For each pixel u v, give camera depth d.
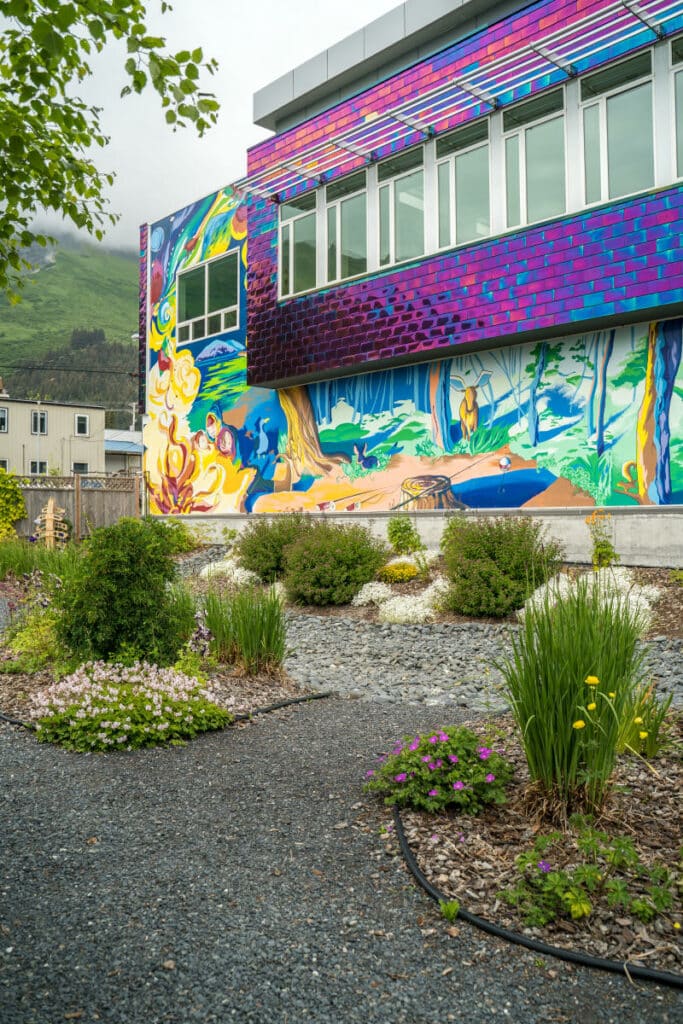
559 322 11.98
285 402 17.73
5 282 4.82
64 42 3.82
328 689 6.85
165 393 21.31
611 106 11.68
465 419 14.16
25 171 4.41
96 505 20.75
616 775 4.00
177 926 2.81
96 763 4.67
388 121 14.43
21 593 12.10
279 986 2.46
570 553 11.91
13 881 3.15
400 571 12.06
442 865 3.30
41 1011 2.30
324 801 4.05
